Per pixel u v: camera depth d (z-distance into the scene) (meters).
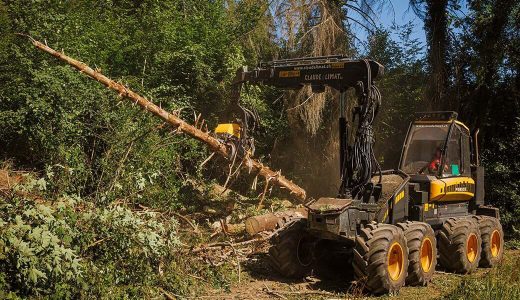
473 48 16.91
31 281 5.61
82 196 7.95
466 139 11.15
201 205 12.32
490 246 11.09
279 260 9.05
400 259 8.60
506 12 16.19
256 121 11.27
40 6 12.02
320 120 16.12
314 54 16.20
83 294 6.05
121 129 10.50
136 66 13.78
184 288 7.63
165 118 10.25
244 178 13.86
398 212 9.45
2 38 11.32
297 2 16.69
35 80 10.55
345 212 8.53
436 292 8.77
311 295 8.30
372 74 9.20
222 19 16.34
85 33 12.87
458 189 10.62
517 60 16.53
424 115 10.98
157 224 7.27
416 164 10.50
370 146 9.12
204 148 12.74
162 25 14.37
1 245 5.37
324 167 16.66
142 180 8.53
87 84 11.32
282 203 12.47
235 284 8.66
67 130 10.62
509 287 8.19
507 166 15.65
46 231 5.64
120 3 15.90
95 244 6.58
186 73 14.55
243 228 10.76
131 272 6.89
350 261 9.67
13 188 6.45
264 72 10.32
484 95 17.08
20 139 11.10
